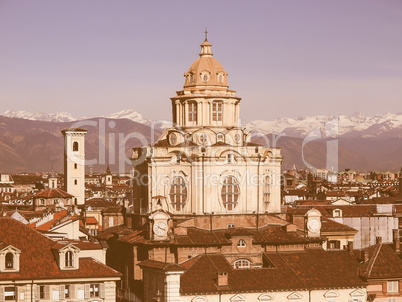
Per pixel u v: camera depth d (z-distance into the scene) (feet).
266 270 538.06
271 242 564.71
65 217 631.56
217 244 553.23
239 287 519.60
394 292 544.21
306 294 531.91
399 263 551.59
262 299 523.29
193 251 549.54
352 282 540.11
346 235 652.07
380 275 542.57
